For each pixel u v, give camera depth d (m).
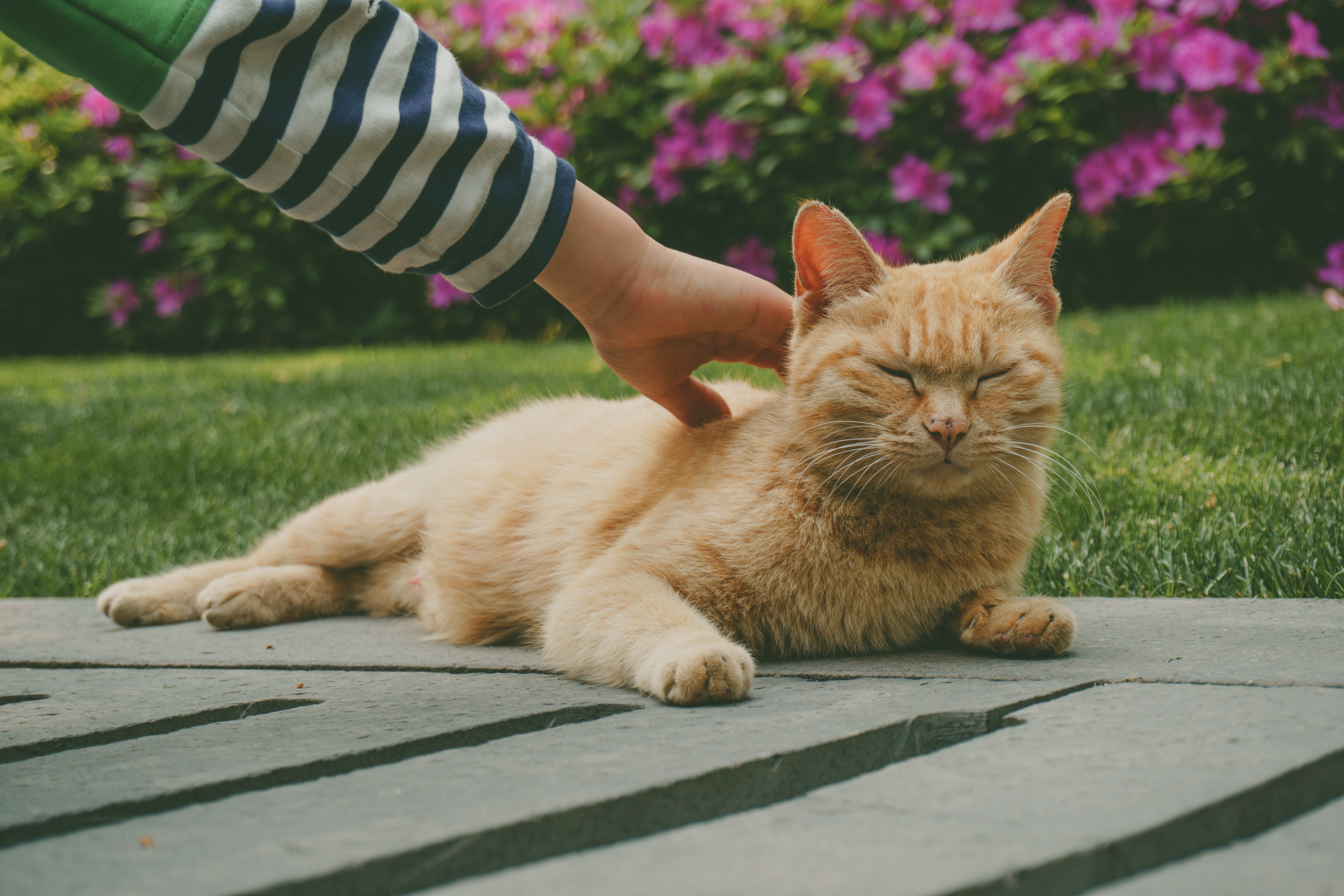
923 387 2.21
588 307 2.05
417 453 4.77
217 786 1.27
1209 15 7.93
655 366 2.27
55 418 6.18
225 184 10.05
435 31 9.48
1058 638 1.97
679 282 2.09
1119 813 1.03
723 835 1.02
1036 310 2.42
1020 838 0.98
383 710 1.68
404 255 1.74
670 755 1.31
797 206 8.18
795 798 1.14
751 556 2.14
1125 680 1.66
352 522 3.02
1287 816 1.13
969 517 2.24
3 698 1.88
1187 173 7.98
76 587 3.37
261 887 0.91
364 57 1.63
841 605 2.17
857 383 2.21
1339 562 2.49
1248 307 7.13
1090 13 8.81
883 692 1.70
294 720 1.61
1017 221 8.74
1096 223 8.29
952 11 8.45
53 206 10.48
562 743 1.39
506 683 1.96
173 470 4.74
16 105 10.71
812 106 8.21
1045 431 2.39
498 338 10.92
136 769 1.34
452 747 1.53
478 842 1.04
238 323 10.64
